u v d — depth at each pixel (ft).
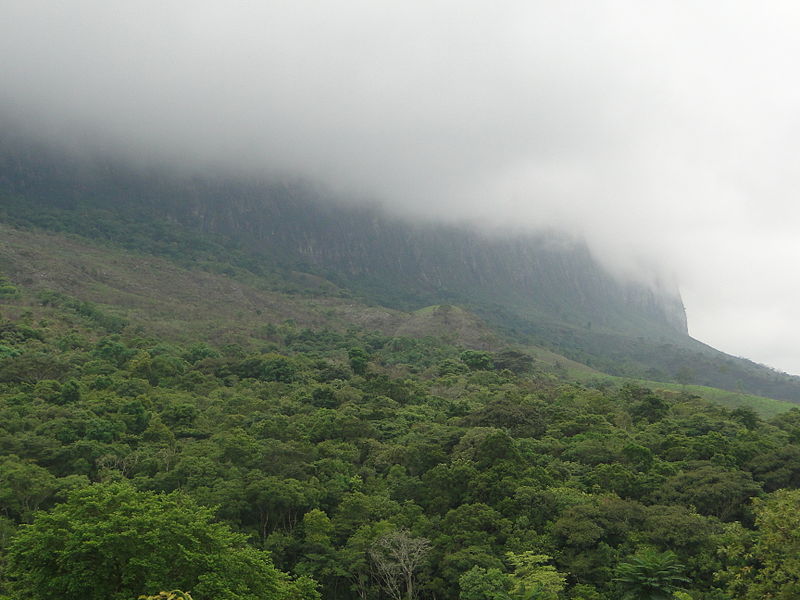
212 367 463.01
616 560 199.31
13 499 212.43
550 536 212.84
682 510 218.79
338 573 204.54
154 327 611.06
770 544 117.08
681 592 154.20
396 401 417.28
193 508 156.66
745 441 295.89
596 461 281.54
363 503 234.38
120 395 352.69
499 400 368.48
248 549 143.54
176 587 115.34
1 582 148.46
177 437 303.68
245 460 260.83
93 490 136.15
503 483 240.53
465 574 191.62
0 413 283.18
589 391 469.57
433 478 258.78
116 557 117.29
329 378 475.72
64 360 405.59
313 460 278.05
